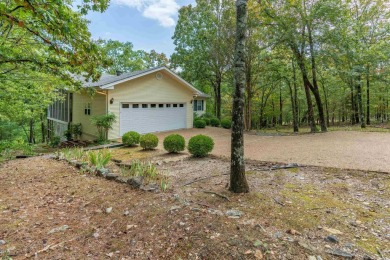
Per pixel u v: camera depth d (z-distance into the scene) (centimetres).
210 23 1914
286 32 1177
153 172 510
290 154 741
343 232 268
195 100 2158
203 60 1997
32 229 305
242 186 395
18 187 472
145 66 2884
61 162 679
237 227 269
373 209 331
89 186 466
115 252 246
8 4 354
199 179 489
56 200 404
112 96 1188
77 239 277
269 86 2052
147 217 310
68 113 1560
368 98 1769
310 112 1385
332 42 1160
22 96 962
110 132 1193
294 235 258
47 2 293
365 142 918
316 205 346
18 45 660
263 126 2686
